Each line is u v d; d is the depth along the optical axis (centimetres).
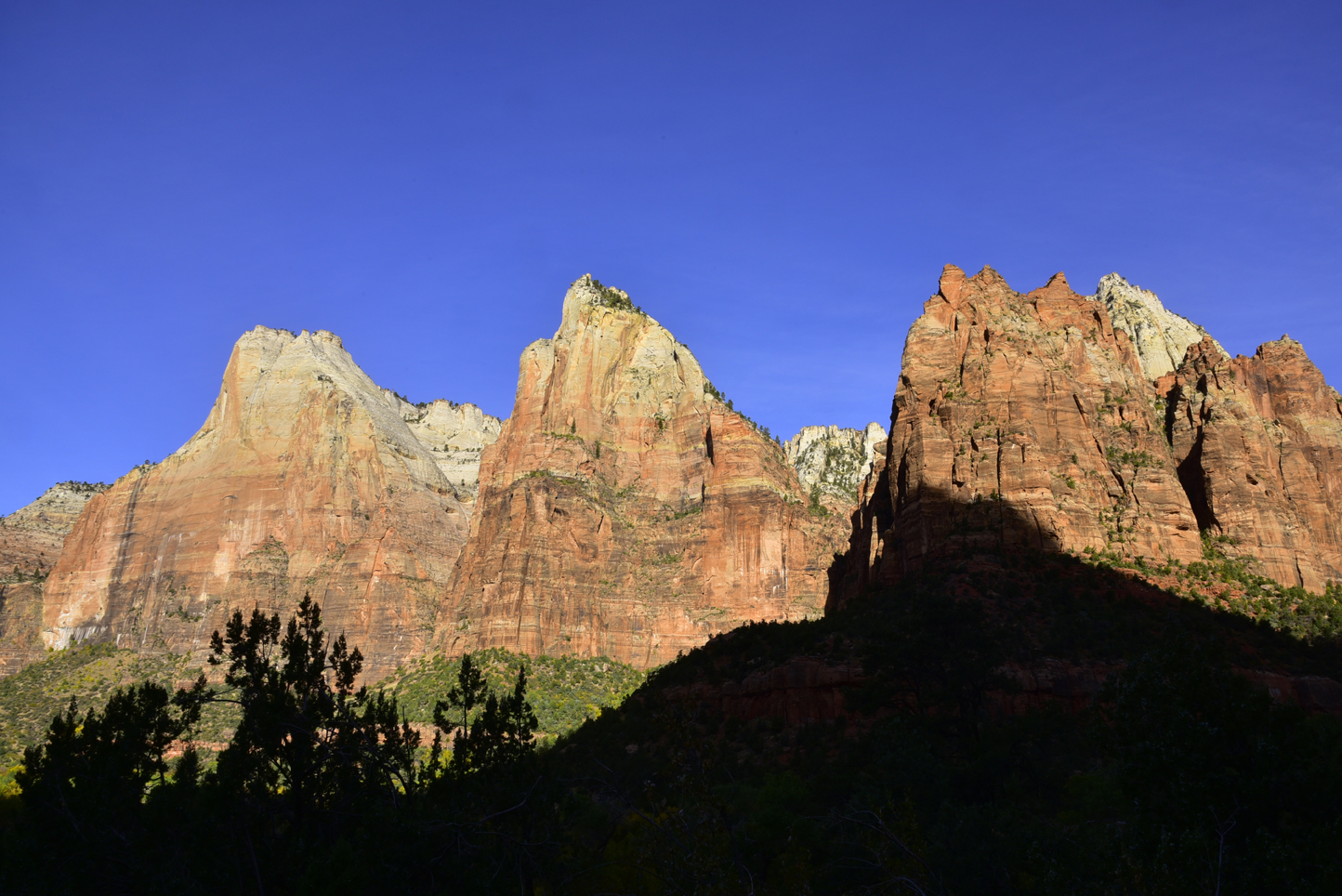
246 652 4466
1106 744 4088
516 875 3956
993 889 4216
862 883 4222
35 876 3806
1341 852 3206
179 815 3988
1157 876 3319
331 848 3881
